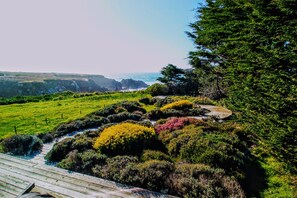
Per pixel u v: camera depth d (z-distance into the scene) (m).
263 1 5.95
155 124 15.30
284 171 7.70
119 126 12.07
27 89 95.62
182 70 40.53
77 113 23.23
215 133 12.35
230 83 11.73
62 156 10.84
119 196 7.26
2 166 10.25
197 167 8.40
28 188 8.07
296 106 5.46
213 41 11.60
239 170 9.06
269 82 6.04
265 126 6.98
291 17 5.29
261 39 6.23
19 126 18.89
